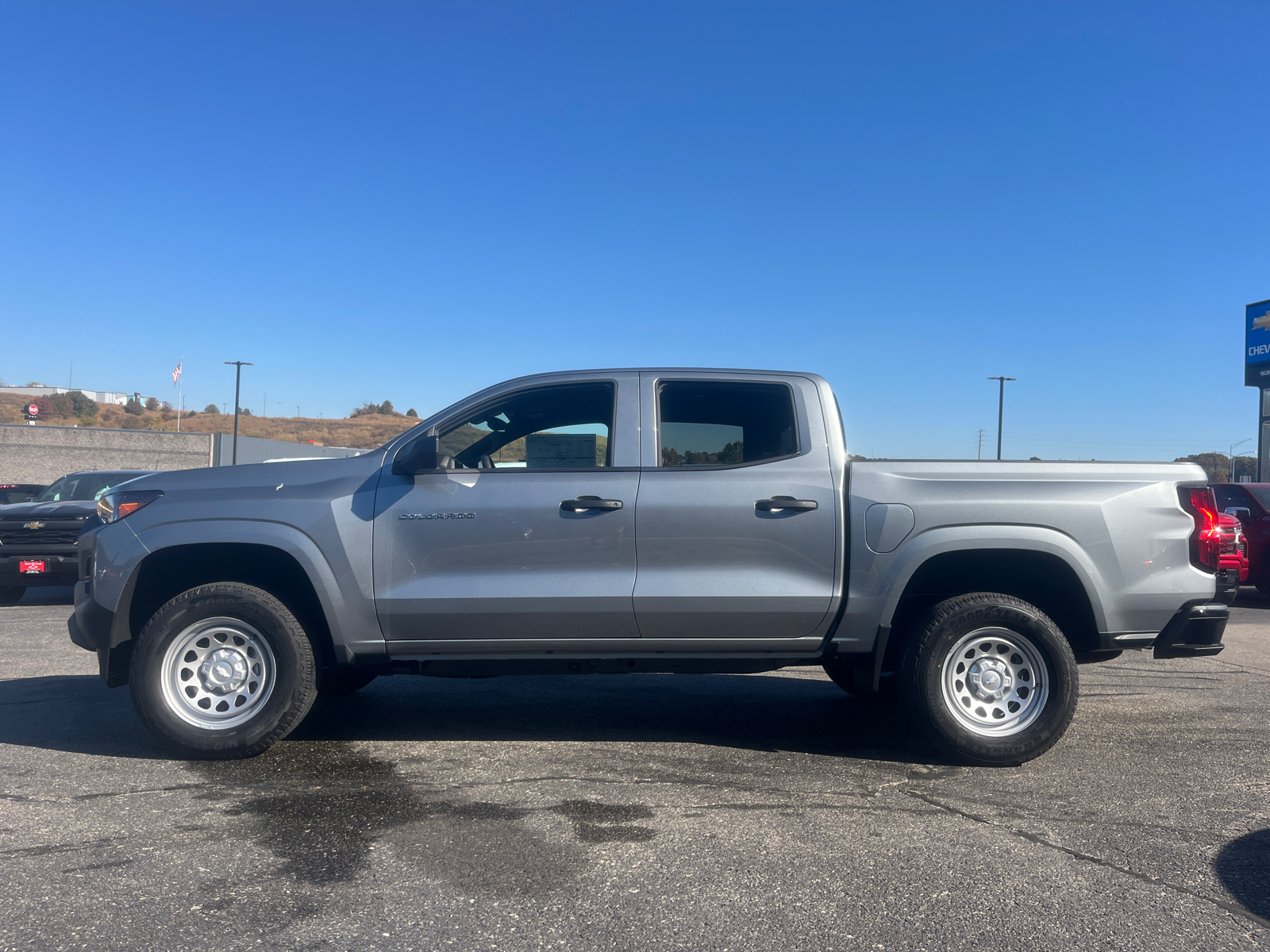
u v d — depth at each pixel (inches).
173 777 177.9
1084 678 286.0
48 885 128.5
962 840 147.1
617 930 116.3
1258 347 1205.1
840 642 192.4
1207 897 126.6
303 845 143.7
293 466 198.7
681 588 189.2
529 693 258.1
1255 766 189.9
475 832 149.6
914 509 189.3
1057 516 189.5
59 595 514.0
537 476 193.8
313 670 191.2
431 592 189.2
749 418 200.2
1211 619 190.9
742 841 146.3
